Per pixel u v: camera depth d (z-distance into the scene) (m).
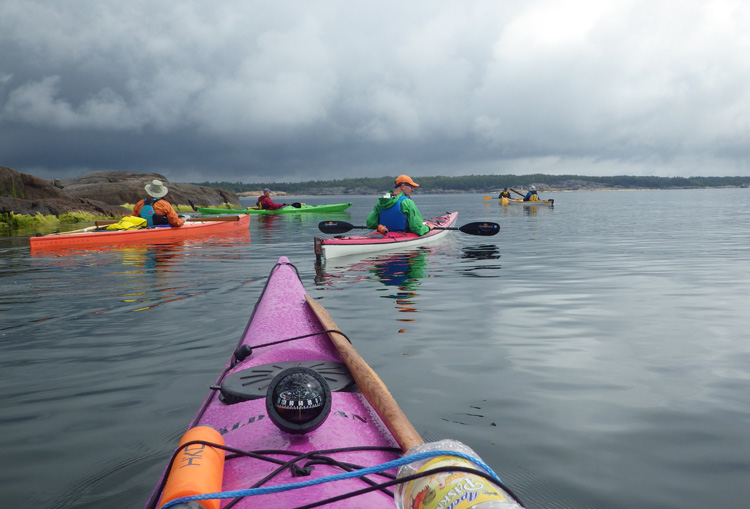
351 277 7.11
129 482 2.06
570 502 1.91
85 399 2.94
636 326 4.44
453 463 1.02
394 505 1.25
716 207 32.31
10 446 2.39
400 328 4.43
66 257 9.30
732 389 3.00
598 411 2.72
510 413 2.70
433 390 3.03
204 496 1.08
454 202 49.06
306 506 1.14
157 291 6.05
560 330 4.33
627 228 15.59
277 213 27.59
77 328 4.45
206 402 2.03
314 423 1.49
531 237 12.83
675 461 2.20
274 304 3.16
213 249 10.61
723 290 5.96
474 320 4.68
